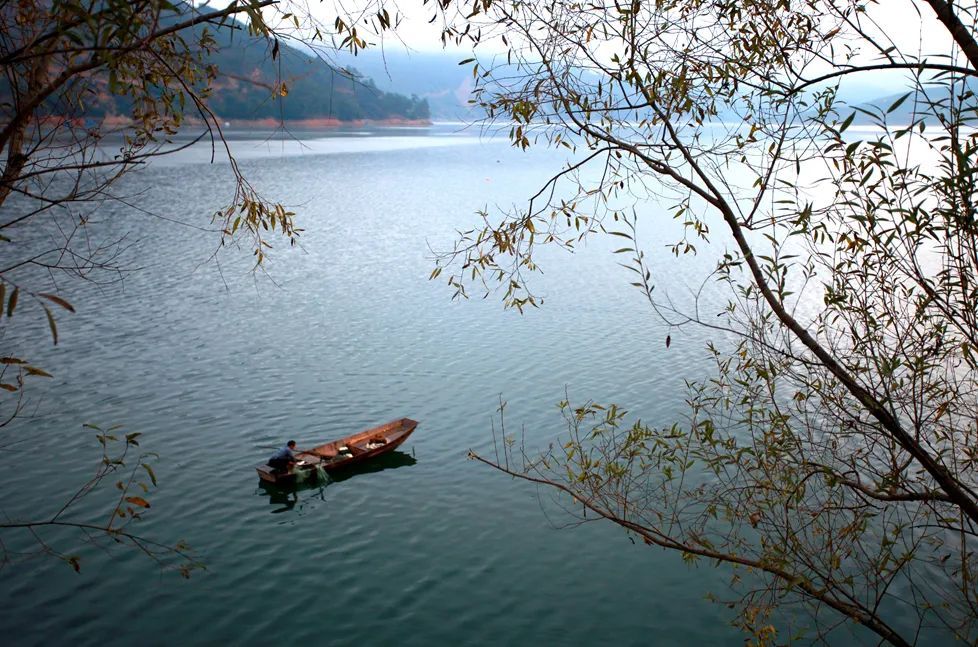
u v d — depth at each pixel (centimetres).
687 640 1550
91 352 3469
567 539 1969
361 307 4531
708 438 773
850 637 1433
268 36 553
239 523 2042
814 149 595
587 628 1597
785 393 1734
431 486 2286
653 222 7150
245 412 2841
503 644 1548
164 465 2370
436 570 1828
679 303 4503
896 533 710
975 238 553
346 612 1658
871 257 627
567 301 4659
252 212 662
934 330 619
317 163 14388
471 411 2880
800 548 701
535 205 8388
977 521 573
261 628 1595
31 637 1539
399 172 13238
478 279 5272
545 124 648
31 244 5469
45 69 492
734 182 8025
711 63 634
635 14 605
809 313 3534
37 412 2730
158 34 458
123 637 1552
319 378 3238
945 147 561
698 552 695
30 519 2002
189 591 1719
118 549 1883
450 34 623
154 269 5284
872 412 593
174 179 10275
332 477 2347
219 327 4003
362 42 582
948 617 1413
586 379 3212
